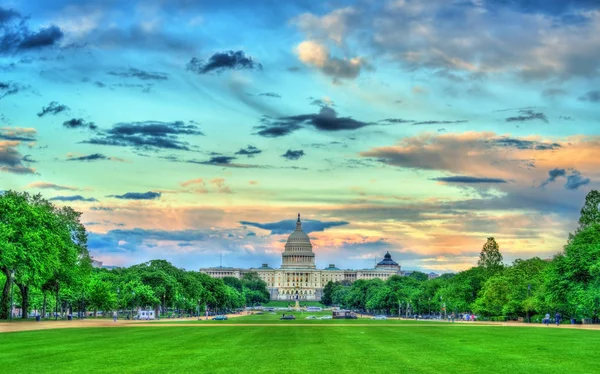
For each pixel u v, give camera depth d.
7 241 154.62
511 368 60.56
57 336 105.19
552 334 111.81
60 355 72.38
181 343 89.94
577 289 148.12
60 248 176.50
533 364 63.41
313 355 72.31
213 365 62.91
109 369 60.03
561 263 156.12
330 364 63.69
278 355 72.31
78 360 67.31
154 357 70.19
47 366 62.28
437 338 100.62
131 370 59.25
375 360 67.25
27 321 167.88
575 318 175.38
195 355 72.25
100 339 98.00
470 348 81.12
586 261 148.38
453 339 98.12
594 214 185.00
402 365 62.91
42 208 181.00
